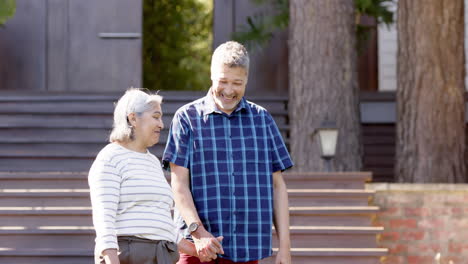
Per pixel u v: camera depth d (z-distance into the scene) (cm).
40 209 738
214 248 411
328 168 861
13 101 1059
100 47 1220
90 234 723
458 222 795
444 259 792
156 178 433
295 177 803
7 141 1005
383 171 1154
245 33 1159
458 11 961
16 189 783
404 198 796
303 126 962
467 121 1127
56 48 1225
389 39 1284
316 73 967
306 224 764
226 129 432
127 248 420
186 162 429
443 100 944
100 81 1220
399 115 960
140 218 423
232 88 423
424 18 951
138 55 1218
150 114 434
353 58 978
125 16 1218
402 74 961
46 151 1002
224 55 423
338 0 975
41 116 1045
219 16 1257
